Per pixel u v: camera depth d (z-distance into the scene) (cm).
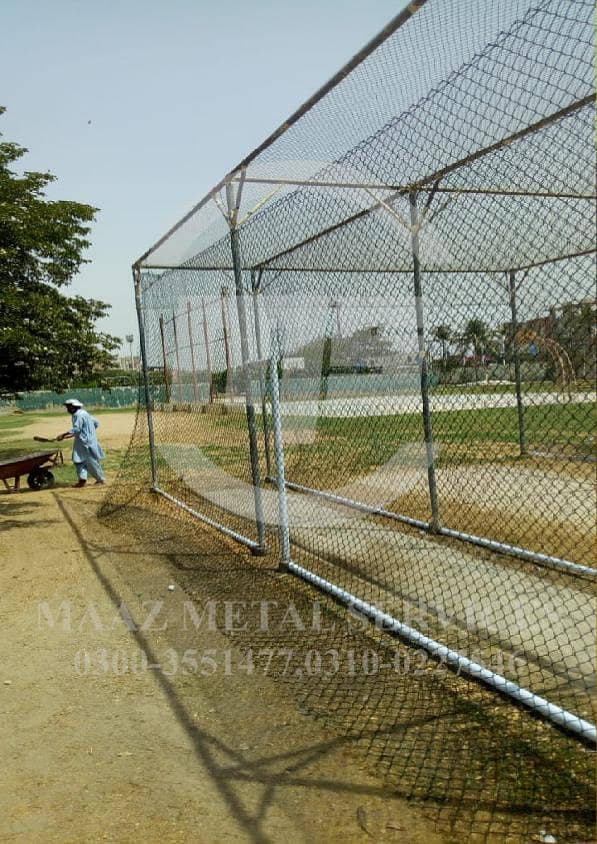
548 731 298
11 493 1089
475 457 995
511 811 246
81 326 1055
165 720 333
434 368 654
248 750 301
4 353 894
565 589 470
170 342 916
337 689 351
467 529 640
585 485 752
